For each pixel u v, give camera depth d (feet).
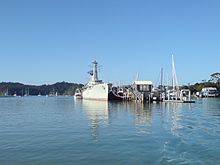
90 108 277.64
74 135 107.96
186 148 82.53
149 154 76.28
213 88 613.93
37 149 83.61
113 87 429.38
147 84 387.55
